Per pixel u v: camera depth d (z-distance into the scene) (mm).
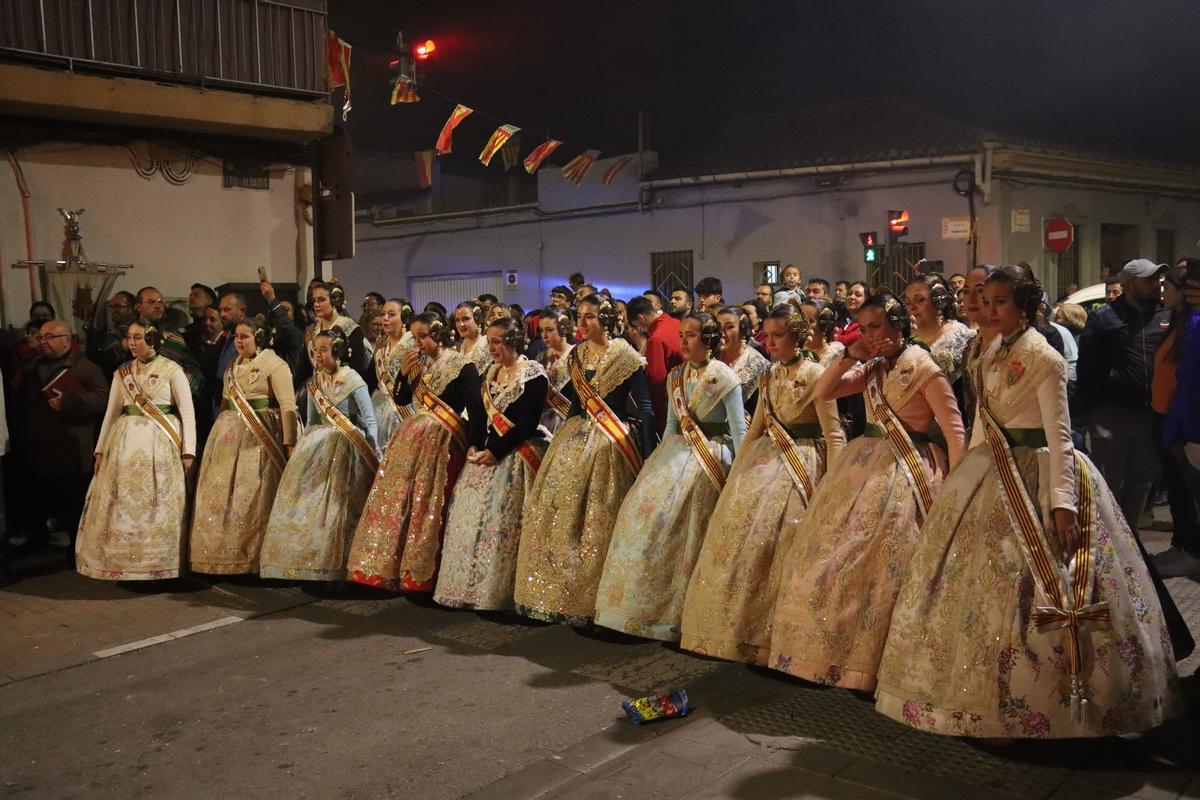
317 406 6234
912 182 15977
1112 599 3412
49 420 6941
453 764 3859
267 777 3824
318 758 3959
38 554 7371
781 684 4473
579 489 5191
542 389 5598
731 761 3719
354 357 7426
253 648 5273
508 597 5457
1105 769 3512
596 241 19531
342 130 9859
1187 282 4359
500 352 5594
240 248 9586
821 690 4379
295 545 6035
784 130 18562
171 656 5203
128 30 8430
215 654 5207
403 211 22406
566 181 19781
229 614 5867
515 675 4742
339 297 7430
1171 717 3549
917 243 16016
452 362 5875
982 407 3709
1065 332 7133
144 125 8773
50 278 8461
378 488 5895
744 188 17562
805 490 4508
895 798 3375
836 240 16719
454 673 4797
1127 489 6344
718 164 18062
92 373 7074
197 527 6363
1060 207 16656
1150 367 6129
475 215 21109
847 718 4062
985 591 3482
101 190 8742
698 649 4535
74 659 5191
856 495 4121
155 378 6438
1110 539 3496
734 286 17859
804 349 4750
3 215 8219
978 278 3818
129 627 5699
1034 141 16516
